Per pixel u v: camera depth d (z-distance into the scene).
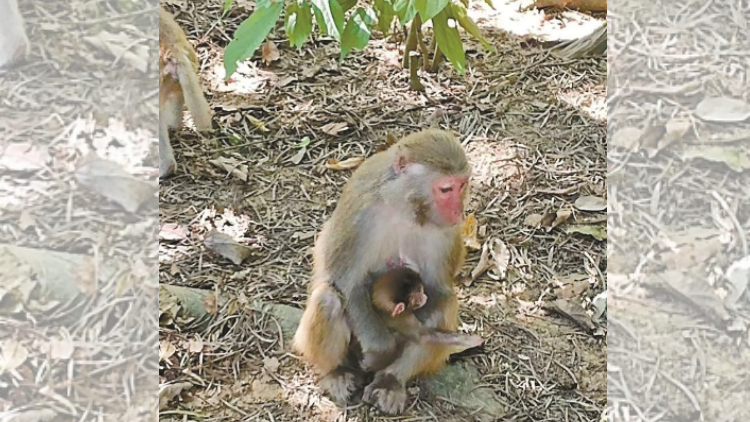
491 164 3.76
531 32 4.36
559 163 3.76
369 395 3.10
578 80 4.10
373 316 3.09
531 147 3.82
